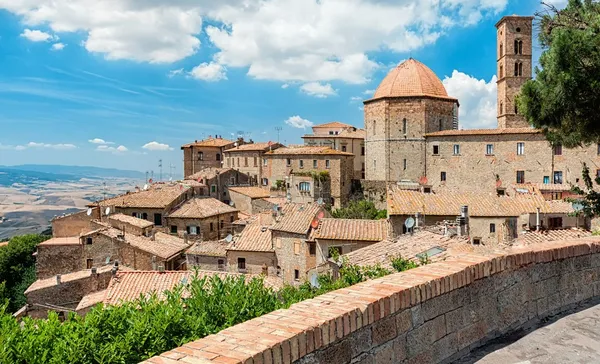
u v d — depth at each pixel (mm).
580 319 8680
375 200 78562
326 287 15148
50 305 39969
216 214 65562
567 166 64438
